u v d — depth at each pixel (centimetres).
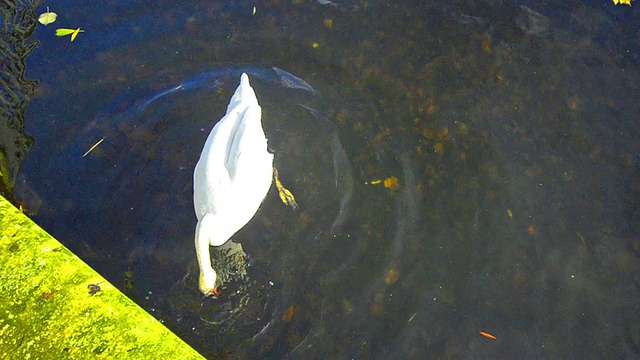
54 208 442
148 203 447
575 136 465
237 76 491
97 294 369
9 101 473
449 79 489
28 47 492
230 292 423
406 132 471
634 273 424
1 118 467
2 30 497
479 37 505
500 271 426
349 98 484
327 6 514
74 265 377
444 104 480
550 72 489
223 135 432
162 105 478
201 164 438
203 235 416
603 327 410
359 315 415
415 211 444
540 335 409
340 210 446
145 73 489
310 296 421
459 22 511
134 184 452
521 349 405
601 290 420
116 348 356
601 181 450
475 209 444
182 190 453
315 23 511
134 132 468
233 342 408
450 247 433
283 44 503
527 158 459
